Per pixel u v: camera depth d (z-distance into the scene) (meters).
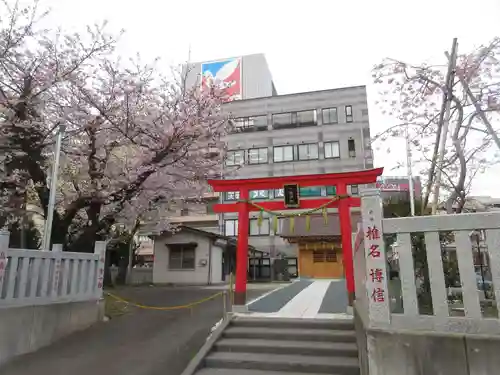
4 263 7.19
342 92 34.19
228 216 33.81
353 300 8.99
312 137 33.66
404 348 4.23
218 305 12.13
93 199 12.03
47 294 8.30
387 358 4.27
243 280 10.10
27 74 11.37
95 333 8.91
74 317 9.02
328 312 9.74
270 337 7.99
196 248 25.05
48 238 10.20
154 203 15.09
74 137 13.02
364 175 10.40
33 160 11.73
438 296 4.33
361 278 6.16
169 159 13.02
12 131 11.27
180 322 9.79
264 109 35.38
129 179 12.30
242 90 49.28
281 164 33.56
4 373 6.60
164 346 7.96
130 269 25.25
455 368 4.00
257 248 32.28
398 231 4.65
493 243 4.20
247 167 34.09
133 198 14.11
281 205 10.91
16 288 7.57
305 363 6.73
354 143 32.72
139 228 23.45
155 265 25.33
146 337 8.59
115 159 14.29
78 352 7.67
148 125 12.30
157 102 13.12
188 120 12.55
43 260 8.27
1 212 12.88
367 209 4.81
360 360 5.96
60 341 8.34
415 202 10.87
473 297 4.20
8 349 7.19
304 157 33.34
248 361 6.98
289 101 35.12
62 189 15.48
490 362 3.89
